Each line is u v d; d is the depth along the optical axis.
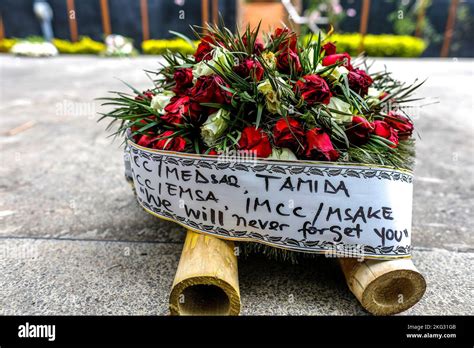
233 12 8.70
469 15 9.81
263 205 0.98
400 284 0.97
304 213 0.97
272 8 8.98
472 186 1.95
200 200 1.01
